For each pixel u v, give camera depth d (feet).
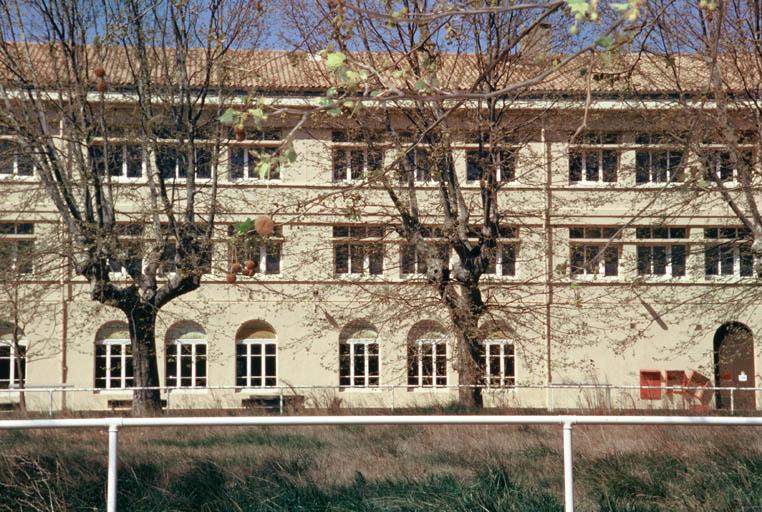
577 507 28.96
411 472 32.37
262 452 35.24
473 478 31.01
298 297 128.06
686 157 66.90
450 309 95.66
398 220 105.70
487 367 103.55
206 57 97.14
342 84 23.79
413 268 117.80
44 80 95.71
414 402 107.45
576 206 129.80
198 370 133.59
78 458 30.91
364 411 77.20
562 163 127.95
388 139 89.51
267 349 134.41
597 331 131.54
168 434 35.63
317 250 112.27
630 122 100.94
